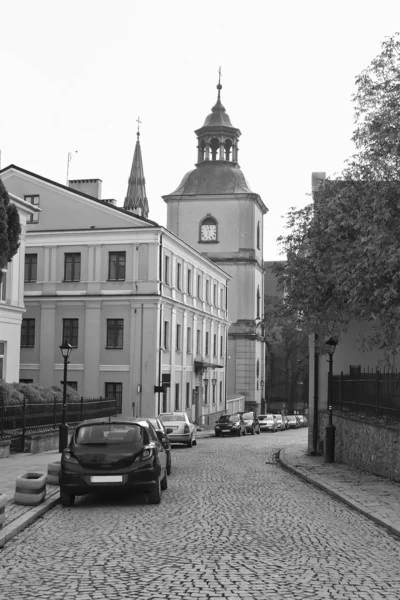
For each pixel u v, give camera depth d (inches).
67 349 1017.5
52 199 1936.5
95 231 1887.3
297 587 306.2
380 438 765.9
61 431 1013.8
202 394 2320.4
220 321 2554.1
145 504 560.7
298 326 904.9
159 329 1876.2
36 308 1924.2
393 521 470.3
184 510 527.5
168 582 313.1
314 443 1112.2
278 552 377.7
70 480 542.9
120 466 546.0
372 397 844.6
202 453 1184.2
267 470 874.8
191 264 2208.4
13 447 1016.2
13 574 333.7
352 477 753.0
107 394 1872.5
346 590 303.3
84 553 375.6
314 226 820.0
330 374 957.2
